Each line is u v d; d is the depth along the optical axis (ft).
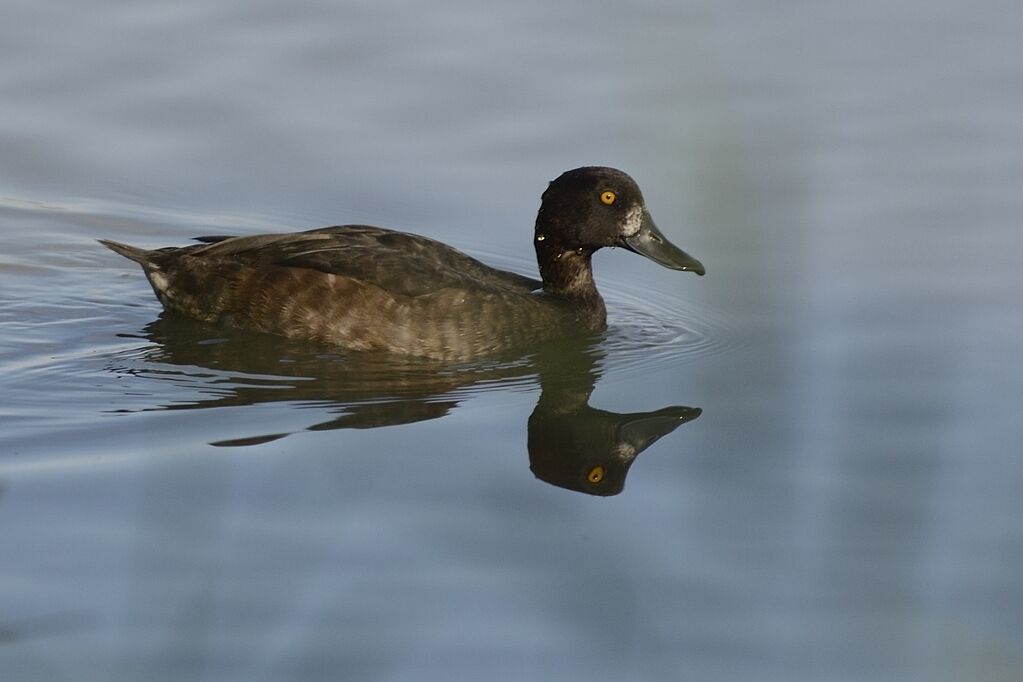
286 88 58.54
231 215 51.70
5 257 48.85
